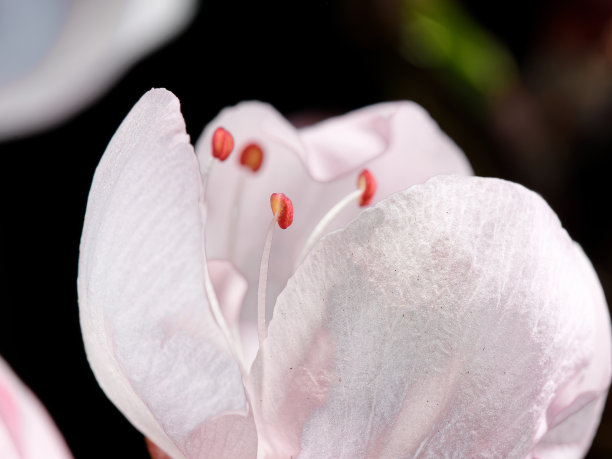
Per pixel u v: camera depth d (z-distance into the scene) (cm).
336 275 5
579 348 6
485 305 5
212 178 6
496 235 5
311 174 6
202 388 5
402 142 7
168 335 5
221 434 5
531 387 5
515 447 5
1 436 6
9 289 12
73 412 11
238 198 6
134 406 6
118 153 6
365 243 5
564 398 6
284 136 6
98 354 6
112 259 5
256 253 6
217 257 6
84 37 10
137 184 5
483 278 5
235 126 7
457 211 5
